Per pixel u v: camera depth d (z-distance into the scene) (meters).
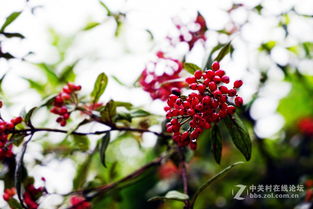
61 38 3.92
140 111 2.88
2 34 2.93
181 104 2.22
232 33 3.49
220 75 2.21
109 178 3.74
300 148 5.63
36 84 3.71
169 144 3.25
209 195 5.42
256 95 3.87
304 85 5.27
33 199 2.95
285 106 5.95
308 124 5.73
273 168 5.07
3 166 3.15
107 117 2.70
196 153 4.91
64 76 3.76
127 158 5.40
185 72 3.06
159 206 5.53
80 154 3.83
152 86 3.08
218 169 5.48
